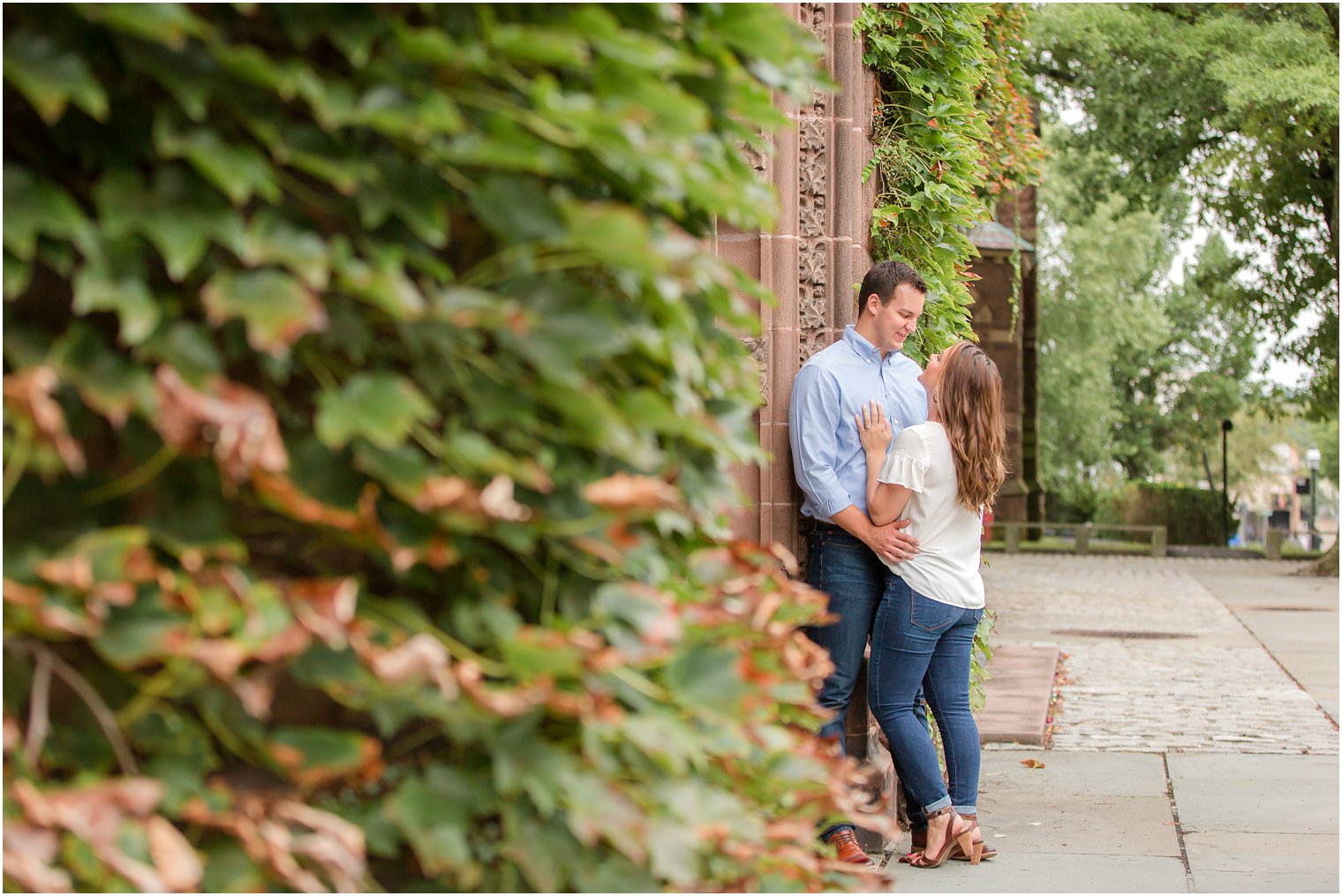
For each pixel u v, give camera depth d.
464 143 1.76
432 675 1.66
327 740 1.69
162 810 1.61
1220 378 60.03
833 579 6.01
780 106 6.21
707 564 2.24
